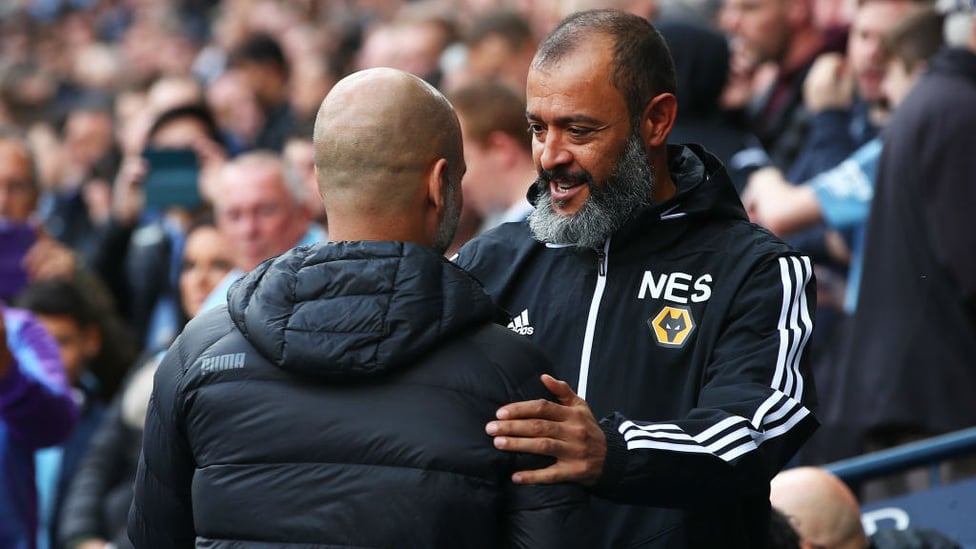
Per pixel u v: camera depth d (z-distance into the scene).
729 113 21.20
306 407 9.27
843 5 21.84
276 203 18.39
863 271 16.70
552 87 10.46
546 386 9.38
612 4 20.22
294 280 9.32
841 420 16.72
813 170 19.42
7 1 65.06
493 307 9.45
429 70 28.48
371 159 9.45
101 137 34.94
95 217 32.25
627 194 10.59
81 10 61.62
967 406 16.00
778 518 12.34
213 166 25.30
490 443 9.16
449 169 9.67
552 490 9.24
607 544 10.61
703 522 10.58
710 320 10.52
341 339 9.12
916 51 18.05
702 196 10.80
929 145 16.08
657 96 10.67
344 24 40.50
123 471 18.56
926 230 16.17
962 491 14.65
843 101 19.66
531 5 29.92
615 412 10.23
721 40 18.06
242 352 9.46
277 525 9.23
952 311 16.11
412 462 9.11
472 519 9.12
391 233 9.50
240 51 32.44
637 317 10.74
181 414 9.56
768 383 10.14
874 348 16.47
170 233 25.42
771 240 10.70
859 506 14.89
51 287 20.70
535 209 10.84
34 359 16.61
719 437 9.66
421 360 9.28
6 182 21.89
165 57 47.28
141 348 25.70
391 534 9.09
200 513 9.47
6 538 15.67
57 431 16.08
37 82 40.47
